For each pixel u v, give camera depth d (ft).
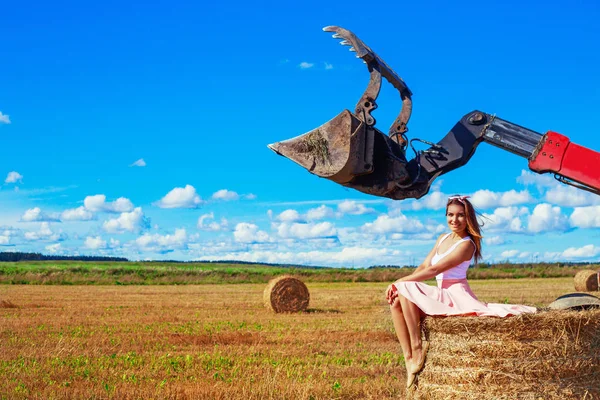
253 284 140.87
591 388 19.81
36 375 30.48
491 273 154.92
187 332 47.62
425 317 20.44
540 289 100.27
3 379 29.43
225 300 83.10
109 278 147.54
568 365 19.47
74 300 82.02
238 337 43.98
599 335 20.10
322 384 28.45
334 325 52.08
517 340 19.29
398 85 28.37
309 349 38.83
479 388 19.33
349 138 26.55
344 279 154.10
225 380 29.66
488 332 19.39
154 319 57.67
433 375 20.10
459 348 19.63
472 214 21.34
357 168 26.78
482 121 28.43
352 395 26.81
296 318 58.95
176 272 164.55
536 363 19.27
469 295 20.80
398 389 27.58
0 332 47.21
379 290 106.32
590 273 96.07
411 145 28.45
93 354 36.94
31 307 70.95
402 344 20.89
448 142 28.40
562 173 27.53
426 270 20.80
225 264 295.48
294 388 27.37
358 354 37.06
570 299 21.47
